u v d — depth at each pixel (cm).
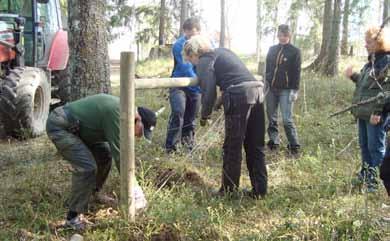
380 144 412
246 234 340
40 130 639
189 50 390
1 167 482
